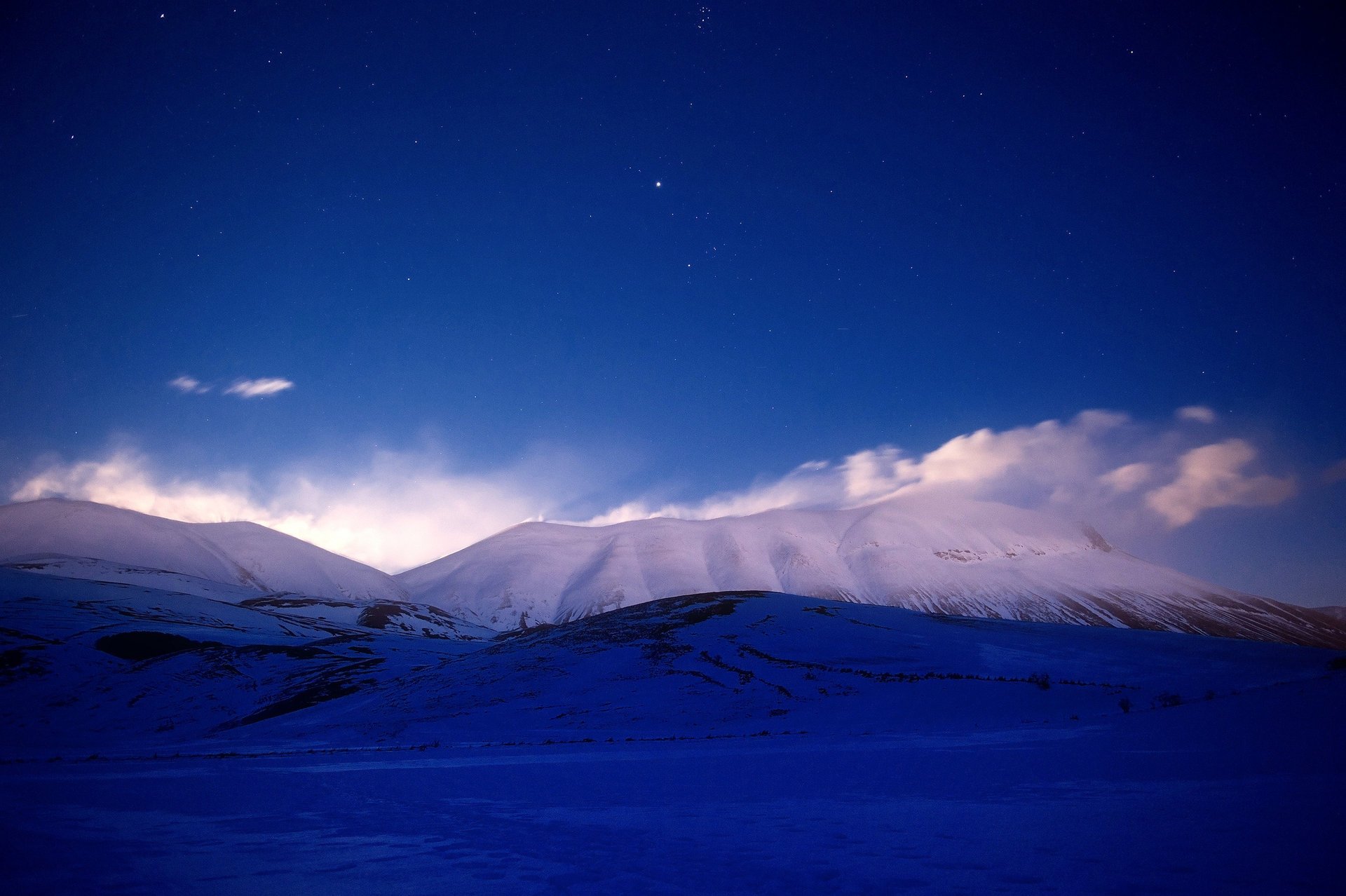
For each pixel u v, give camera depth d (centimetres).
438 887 720
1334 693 2398
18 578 11219
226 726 5447
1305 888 569
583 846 942
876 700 4259
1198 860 681
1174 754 1661
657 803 1378
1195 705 3045
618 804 1384
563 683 5103
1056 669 5209
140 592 12200
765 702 4406
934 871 709
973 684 4400
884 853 812
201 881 750
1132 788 1216
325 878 766
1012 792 1275
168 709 5844
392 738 4288
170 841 1012
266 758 3378
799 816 1133
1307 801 965
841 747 2606
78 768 2805
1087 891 598
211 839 1038
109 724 5506
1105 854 731
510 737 4112
